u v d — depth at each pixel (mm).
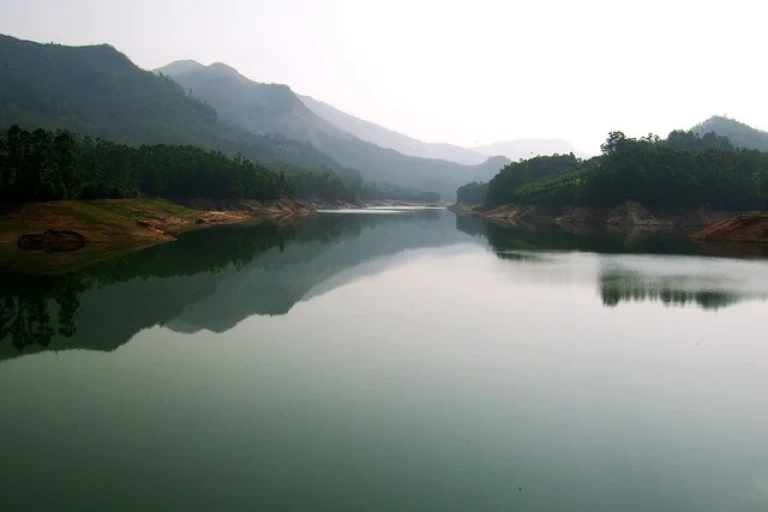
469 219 174000
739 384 23281
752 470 16375
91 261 59125
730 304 38844
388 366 25219
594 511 14219
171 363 25719
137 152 136625
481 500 14633
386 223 144750
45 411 20328
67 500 14609
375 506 14320
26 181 76125
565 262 62406
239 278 50125
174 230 100062
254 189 163125
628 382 23422
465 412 20156
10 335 30438
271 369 24781
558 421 19516
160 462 16578
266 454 17016
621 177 134500
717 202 132125
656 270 55438
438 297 41656
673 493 15133
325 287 45969
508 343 29062
